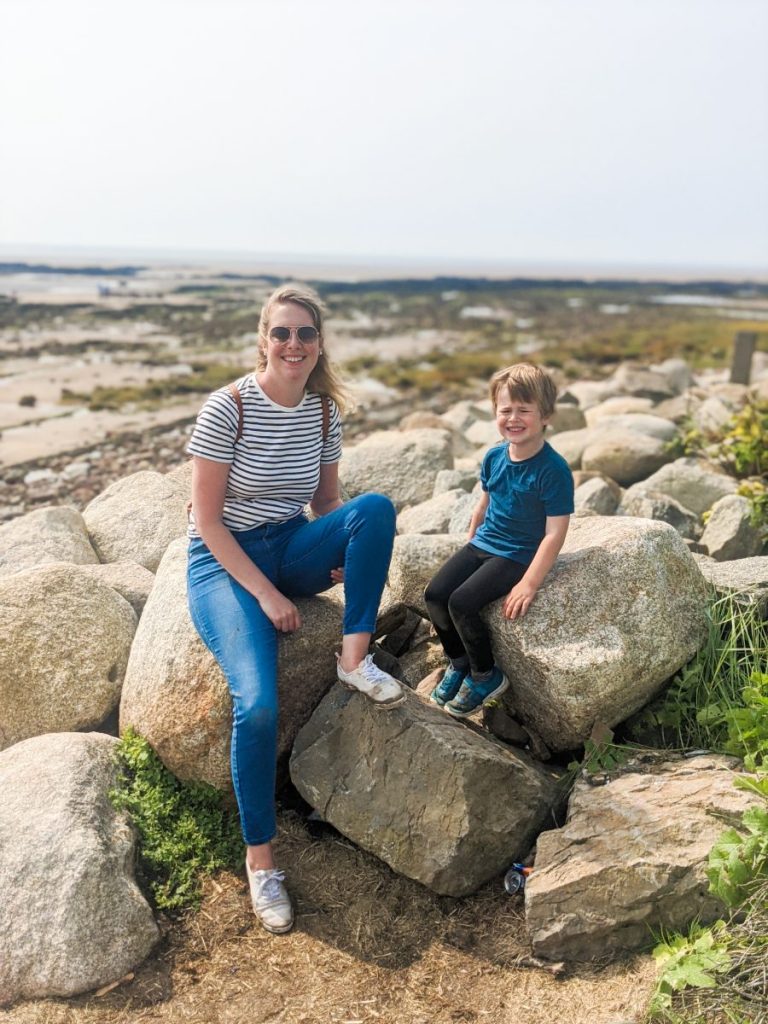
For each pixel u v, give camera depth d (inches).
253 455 146.9
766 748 141.7
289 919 132.8
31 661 166.4
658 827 131.2
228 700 144.8
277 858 145.3
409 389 742.5
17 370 856.3
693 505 288.5
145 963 127.5
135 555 226.7
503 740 166.9
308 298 146.4
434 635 186.2
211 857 143.8
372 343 1249.4
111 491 248.5
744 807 131.0
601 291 4069.9
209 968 127.3
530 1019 118.0
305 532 152.6
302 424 150.6
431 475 296.2
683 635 154.9
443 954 129.4
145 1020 119.3
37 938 123.2
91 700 167.9
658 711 157.2
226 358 974.4
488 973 126.1
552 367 892.0
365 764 144.7
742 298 4052.7
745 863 121.7
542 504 151.1
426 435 312.5
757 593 168.2
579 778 147.6
